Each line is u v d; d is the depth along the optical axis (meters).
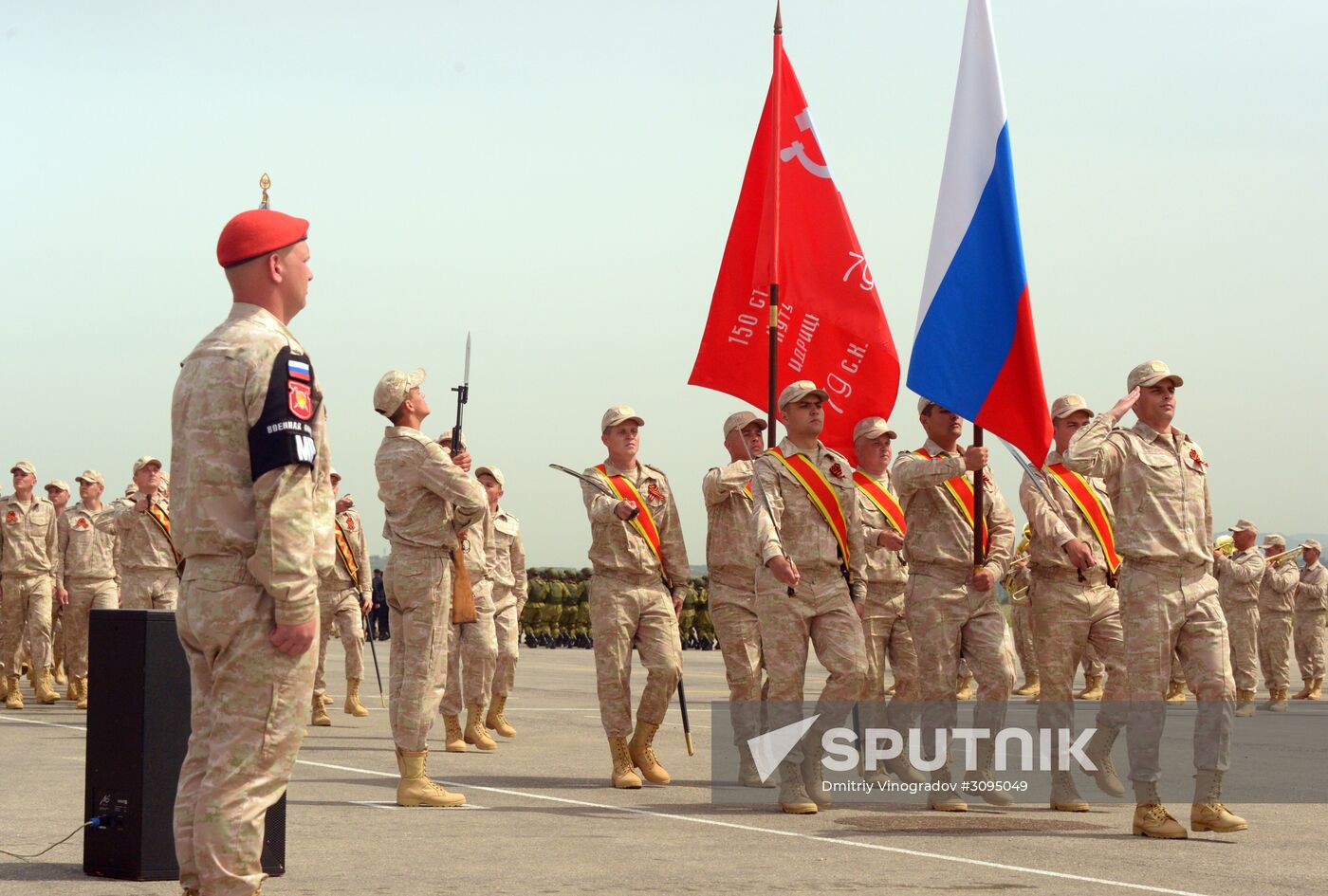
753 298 16.22
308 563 6.89
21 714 23.03
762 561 12.61
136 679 9.08
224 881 6.82
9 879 9.13
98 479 25.56
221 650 6.92
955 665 13.46
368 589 23.27
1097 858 10.48
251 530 6.95
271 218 7.37
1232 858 10.56
